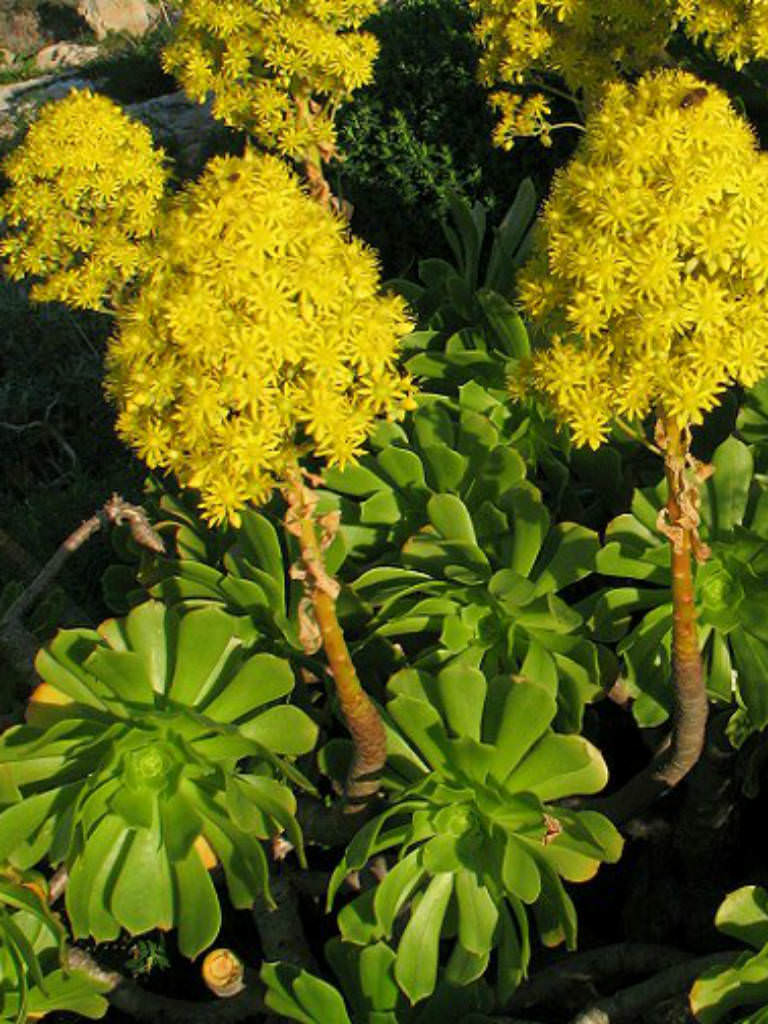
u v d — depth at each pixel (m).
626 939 0.75
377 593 0.70
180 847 0.62
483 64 1.03
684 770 0.62
